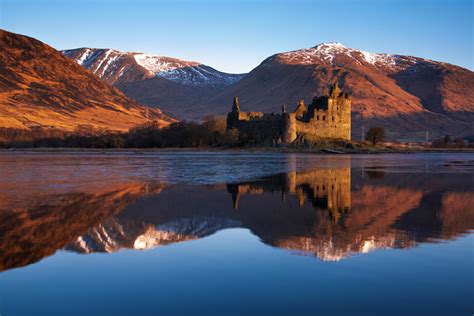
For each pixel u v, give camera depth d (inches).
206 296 591.2
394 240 858.1
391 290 606.5
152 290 610.2
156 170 2571.4
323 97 6328.7
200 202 1331.2
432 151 7224.4
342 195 1497.3
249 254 764.0
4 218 1070.4
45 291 608.1
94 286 623.8
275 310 552.7
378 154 5738.2
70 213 1140.5
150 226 982.4
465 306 559.5
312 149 5615.2
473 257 743.1
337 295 591.5
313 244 831.1
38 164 3159.5
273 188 1685.5
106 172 2436.0
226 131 6451.8
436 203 1326.3
